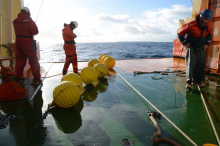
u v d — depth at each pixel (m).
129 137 2.59
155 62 9.90
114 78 6.31
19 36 5.20
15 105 3.90
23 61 5.54
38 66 5.60
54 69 8.16
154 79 6.04
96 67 6.02
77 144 2.43
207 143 2.45
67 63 6.84
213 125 2.83
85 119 3.18
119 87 5.18
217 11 6.22
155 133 2.50
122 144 2.42
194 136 2.62
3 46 6.22
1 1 6.12
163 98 4.23
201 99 4.17
